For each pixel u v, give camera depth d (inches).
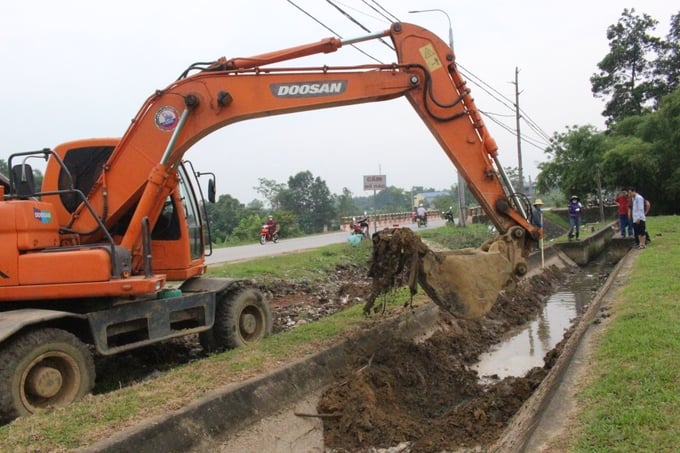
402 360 313.1
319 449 231.8
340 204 2856.8
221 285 329.1
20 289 251.1
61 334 234.1
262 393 235.8
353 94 305.1
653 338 242.8
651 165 1454.2
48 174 299.3
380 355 308.8
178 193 334.3
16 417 213.0
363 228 1181.7
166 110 296.0
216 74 299.0
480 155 303.6
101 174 294.4
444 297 278.5
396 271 286.2
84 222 289.9
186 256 330.6
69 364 235.8
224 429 211.9
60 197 294.4
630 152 1496.1
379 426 246.5
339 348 295.9
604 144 1669.5
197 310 310.8
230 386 229.3
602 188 1691.7
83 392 239.0
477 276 281.1
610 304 343.0
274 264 652.7
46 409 218.7
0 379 210.8
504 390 298.8
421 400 287.9
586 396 195.2
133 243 286.7
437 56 306.2
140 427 186.4
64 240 282.5
